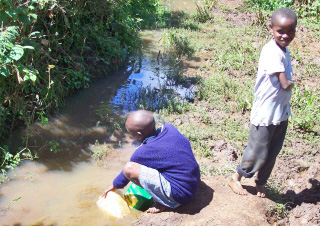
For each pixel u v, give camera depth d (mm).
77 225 3805
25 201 4102
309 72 7746
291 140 5453
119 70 7551
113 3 8094
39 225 3787
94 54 7184
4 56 4590
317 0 12102
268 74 3561
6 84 5094
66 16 6480
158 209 3789
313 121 5949
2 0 4684
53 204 4086
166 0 12797
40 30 6203
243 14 11773
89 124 5645
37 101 5508
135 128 3701
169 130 3799
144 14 10727
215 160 4930
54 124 5539
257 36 9852
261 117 3645
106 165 4805
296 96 6508
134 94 6590
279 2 12672
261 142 3711
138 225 3693
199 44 9086
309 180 4625
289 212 3914
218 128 5664
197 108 6238
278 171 4742
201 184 4152
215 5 12367
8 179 4406
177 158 3684
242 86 7020
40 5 5633
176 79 7215
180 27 10281
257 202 3908
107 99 6398
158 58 8273
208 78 7273
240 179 4082
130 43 8375
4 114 5062
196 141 5312
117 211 3969
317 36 10164
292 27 3482
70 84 6340
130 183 4555
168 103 6250
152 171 3656
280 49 3590
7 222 3803
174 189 3668
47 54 5688
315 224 3725
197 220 3645
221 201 3896
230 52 8609
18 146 4980
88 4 7422
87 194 4266
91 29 7254
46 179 4473
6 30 4773
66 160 4844
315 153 5199
